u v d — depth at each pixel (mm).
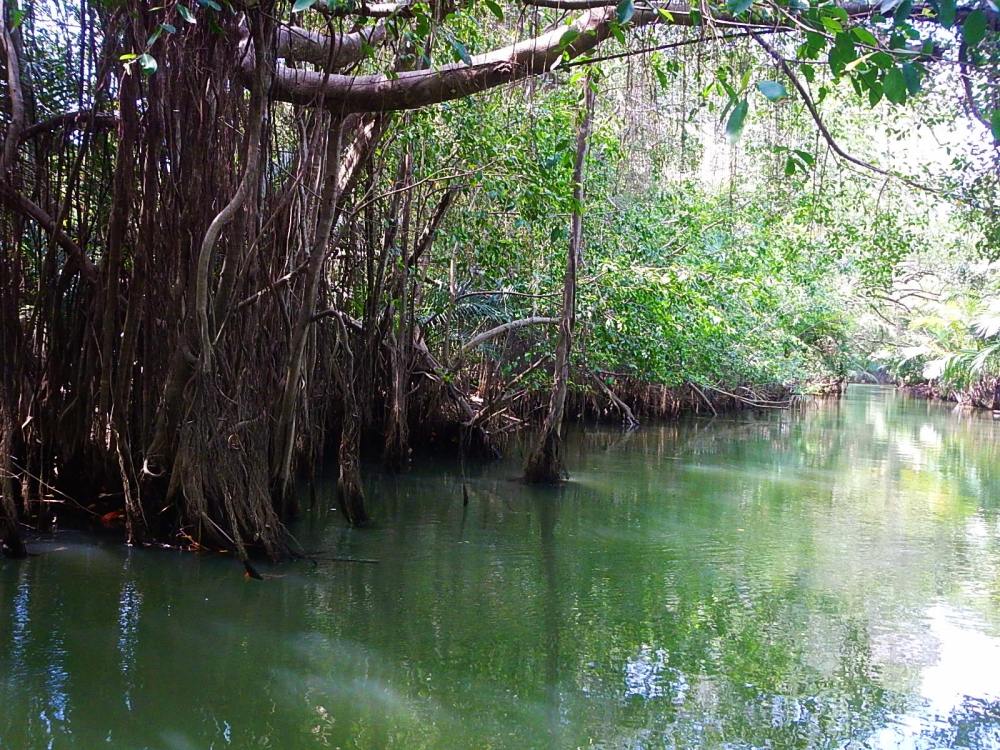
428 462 15586
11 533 7844
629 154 15273
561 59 7000
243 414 8312
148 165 7801
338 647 6184
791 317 25984
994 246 11211
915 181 11680
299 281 9914
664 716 5262
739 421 28656
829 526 10898
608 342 16938
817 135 11047
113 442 8898
